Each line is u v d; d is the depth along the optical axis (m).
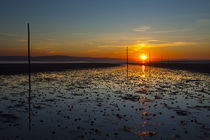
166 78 36.25
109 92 20.03
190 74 46.69
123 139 8.06
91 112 12.32
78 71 59.25
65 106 13.88
